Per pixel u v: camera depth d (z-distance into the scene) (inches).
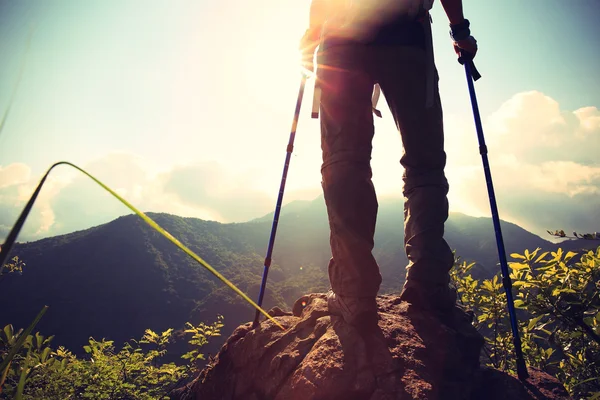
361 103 72.1
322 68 74.9
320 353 63.0
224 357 81.8
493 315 130.7
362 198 67.2
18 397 17.6
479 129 88.1
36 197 13.8
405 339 66.7
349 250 66.4
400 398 56.2
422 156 78.9
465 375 66.4
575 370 109.9
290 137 95.4
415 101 76.5
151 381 157.2
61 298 6028.5
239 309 5940.0
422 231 78.4
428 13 77.2
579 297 96.1
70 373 122.9
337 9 77.6
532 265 108.5
